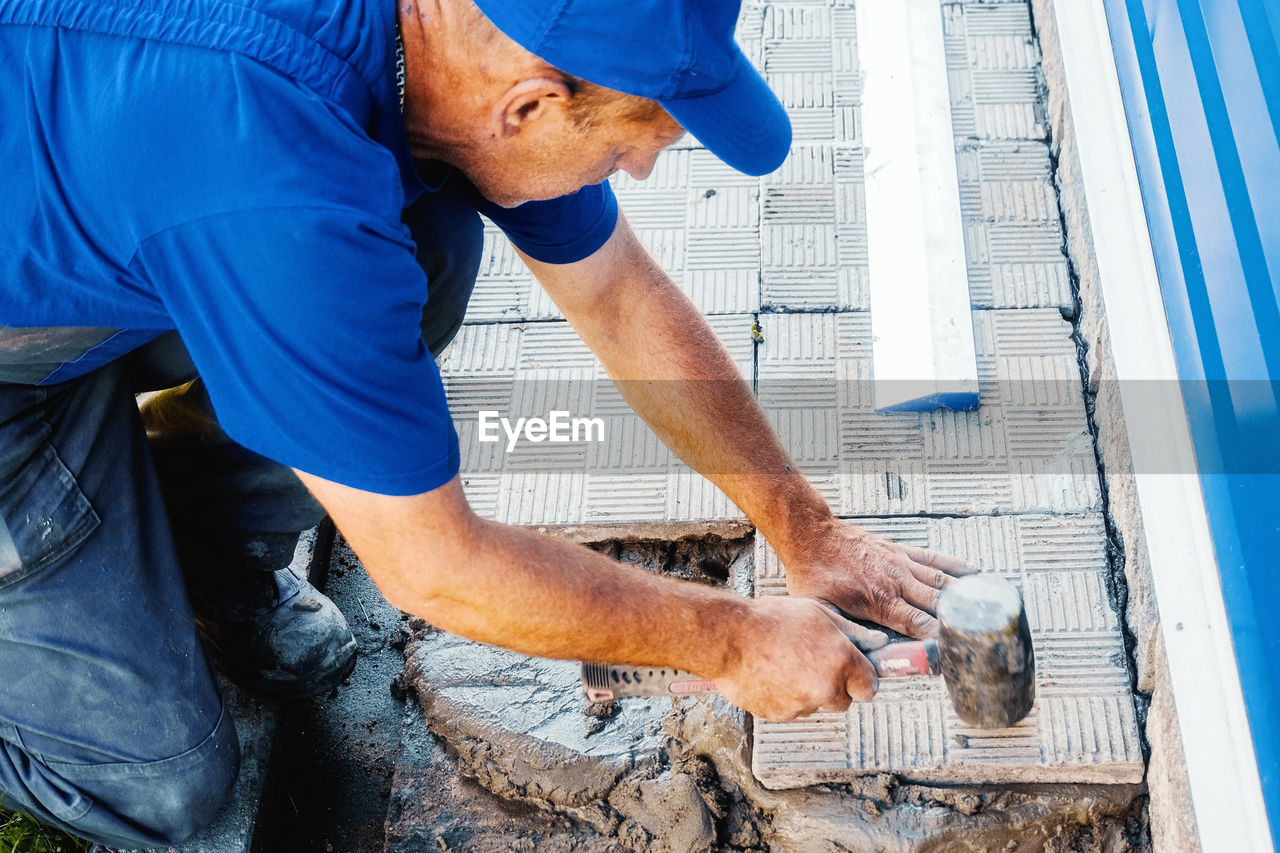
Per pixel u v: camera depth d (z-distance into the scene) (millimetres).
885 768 2135
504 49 1288
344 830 2342
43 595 1852
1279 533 1718
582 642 1631
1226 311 1966
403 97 1394
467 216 1920
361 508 1463
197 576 2250
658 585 1683
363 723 2463
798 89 3229
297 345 1324
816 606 1780
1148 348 2314
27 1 1387
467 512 1525
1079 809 2100
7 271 1469
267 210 1271
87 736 1954
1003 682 1625
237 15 1333
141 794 2012
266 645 2289
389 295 1343
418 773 2344
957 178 2943
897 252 2807
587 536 2533
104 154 1325
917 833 2090
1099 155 2633
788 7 3420
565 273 1944
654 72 1242
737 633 1697
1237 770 1838
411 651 2488
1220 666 1927
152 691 1951
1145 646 2164
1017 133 3064
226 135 1286
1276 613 1727
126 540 1923
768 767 2146
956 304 2701
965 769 2119
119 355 1793
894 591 2047
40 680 1912
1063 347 2678
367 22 1339
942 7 3355
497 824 2258
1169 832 1982
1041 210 2912
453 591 1543
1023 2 3340
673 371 2047
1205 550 2021
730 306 2828
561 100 1329
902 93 3068
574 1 1203
